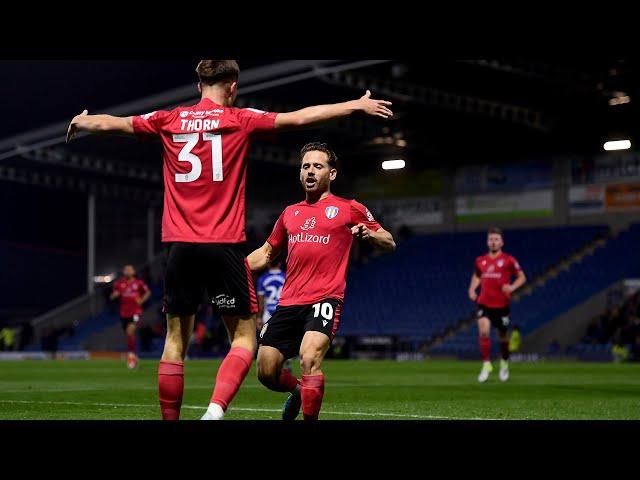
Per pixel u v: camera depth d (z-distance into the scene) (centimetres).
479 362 11181
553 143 14400
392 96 11769
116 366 9056
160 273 17412
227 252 2062
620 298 12825
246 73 10488
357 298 15375
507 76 11044
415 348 13412
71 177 15962
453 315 14200
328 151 2533
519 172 15062
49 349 14850
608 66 10362
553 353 11862
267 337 2473
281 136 14100
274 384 2486
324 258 2464
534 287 13862
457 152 15175
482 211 15438
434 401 3812
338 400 3866
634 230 13925
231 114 2077
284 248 2622
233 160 2069
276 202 17550
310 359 2331
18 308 16212
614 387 5000
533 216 14912
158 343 15000
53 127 12575
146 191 17388
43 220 16562
